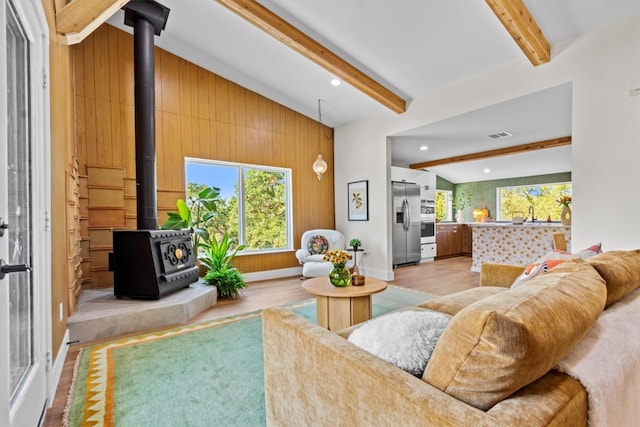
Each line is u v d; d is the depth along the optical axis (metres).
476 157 6.18
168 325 2.88
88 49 3.67
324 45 3.49
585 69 2.79
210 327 2.83
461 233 7.84
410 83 4.06
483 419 0.60
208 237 4.07
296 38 3.24
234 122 4.80
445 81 3.90
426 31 3.10
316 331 1.07
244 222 4.98
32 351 1.56
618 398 0.79
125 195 3.89
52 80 2.05
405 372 0.80
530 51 2.91
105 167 3.75
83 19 2.25
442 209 8.64
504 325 0.66
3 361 1.09
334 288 2.61
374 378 0.78
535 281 1.01
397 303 3.54
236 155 4.82
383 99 4.18
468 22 2.90
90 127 3.66
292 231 5.41
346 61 3.70
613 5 2.50
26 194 1.61
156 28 3.45
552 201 7.16
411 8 2.85
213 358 2.21
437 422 0.63
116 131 3.83
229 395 1.75
